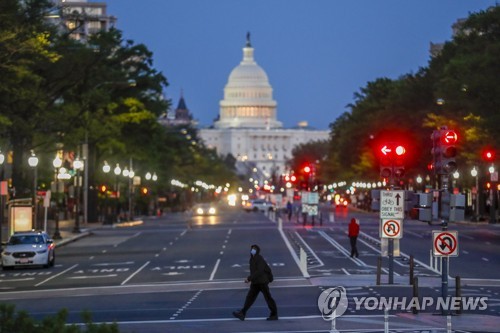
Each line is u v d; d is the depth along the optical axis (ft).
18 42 342.03
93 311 220.23
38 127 447.83
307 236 517.55
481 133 532.32
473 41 547.08
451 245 200.23
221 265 347.77
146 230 616.80
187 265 350.43
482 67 476.95
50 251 352.69
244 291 261.03
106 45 557.33
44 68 434.30
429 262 345.10
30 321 121.08
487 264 336.90
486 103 478.59
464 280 280.10
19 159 446.60
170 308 224.33
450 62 547.08
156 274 316.81
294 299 239.50
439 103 582.35
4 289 276.21
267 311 215.92
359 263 346.95
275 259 367.66
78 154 572.10
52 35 412.16
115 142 647.56
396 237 262.88
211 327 190.19
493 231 552.41
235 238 511.81
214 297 247.70
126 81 630.74
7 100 393.09
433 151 205.87
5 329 120.06
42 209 633.20
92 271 332.60
